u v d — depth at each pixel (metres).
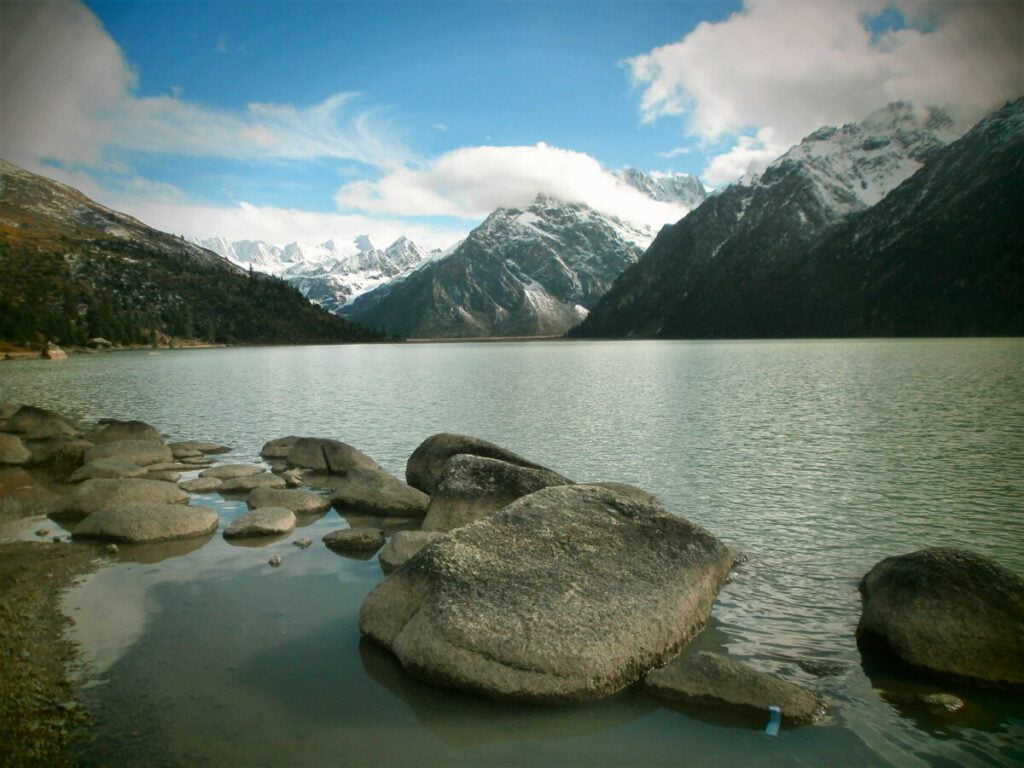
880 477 25.22
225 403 53.72
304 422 41.88
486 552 12.10
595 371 92.81
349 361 138.00
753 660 11.25
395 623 11.38
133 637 11.73
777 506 21.38
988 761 8.64
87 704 9.59
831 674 10.80
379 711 9.59
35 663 10.76
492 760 8.62
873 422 38.81
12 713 9.30
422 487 22.39
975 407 44.88
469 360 141.88
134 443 28.14
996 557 16.50
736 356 132.88
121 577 14.60
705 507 21.34
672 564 12.51
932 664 10.64
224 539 17.34
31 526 18.59
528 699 9.90
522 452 30.69
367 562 15.68
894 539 17.94
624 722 9.52
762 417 41.84
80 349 181.75
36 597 13.47
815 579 14.93
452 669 10.12
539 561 11.95
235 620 12.45
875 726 9.40
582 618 10.79
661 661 11.08
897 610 11.52
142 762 8.31
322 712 9.54
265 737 8.91
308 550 16.55
